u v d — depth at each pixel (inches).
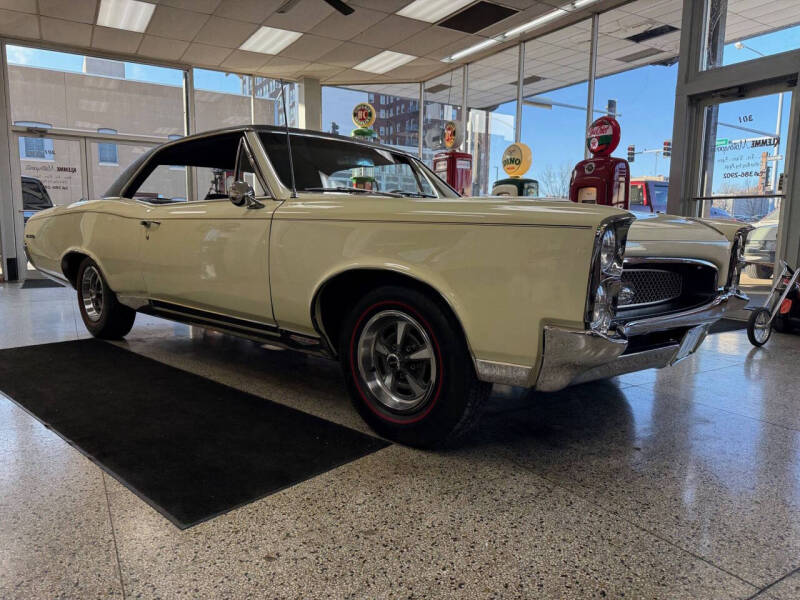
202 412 96.3
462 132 279.7
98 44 326.6
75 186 344.5
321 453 80.4
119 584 51.1
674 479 75.6
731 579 54.0
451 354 76.0
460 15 285.0
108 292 142.3
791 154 206.1
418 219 75.9
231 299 102.7
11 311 200.8
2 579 51.6
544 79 343.0
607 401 109.9
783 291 178.1
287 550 56.9
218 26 298.8
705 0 231.1
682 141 243.0
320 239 86.0
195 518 62.2
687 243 87.8
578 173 219.3
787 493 72.2
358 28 303.1
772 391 118.5
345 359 89.1
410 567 54.7
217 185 134.3
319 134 114.0
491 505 67.2
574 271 64.7
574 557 57.0
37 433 85.9
